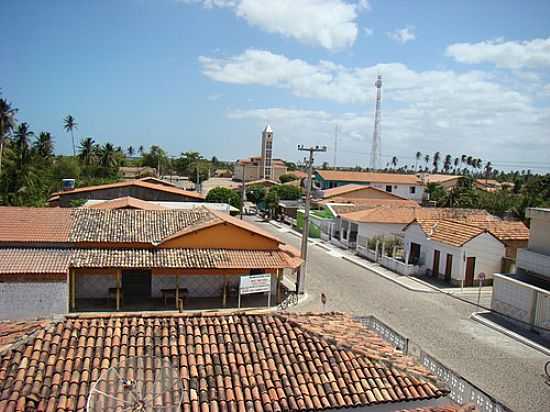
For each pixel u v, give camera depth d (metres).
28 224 26.84
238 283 29.80
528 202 56.06
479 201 65.88
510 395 17.95
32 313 23.89
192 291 29.19
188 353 11.12
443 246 36.22
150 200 56.56
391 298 31.11
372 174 93.56
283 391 10.27
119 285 26.39
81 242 26.20
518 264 28.70
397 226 47.22
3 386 9.34
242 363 10.98
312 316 14.83
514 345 23.31
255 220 70.69
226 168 189.12
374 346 12.88
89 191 54.84
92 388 9.20
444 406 10.62
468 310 28.89
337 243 51.59
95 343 11.09
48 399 9.21
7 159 72.25
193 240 28.27
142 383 9.81
